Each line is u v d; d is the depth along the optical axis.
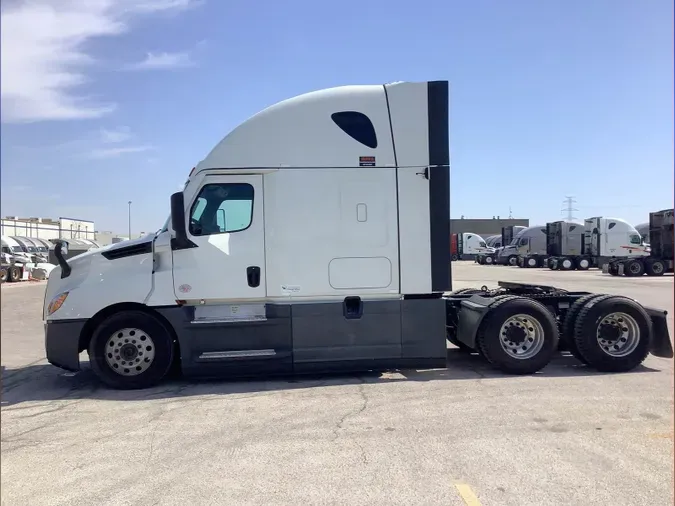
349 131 7.18
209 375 7.01
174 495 3.91
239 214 7.08
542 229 43.75
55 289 7.02
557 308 8.05
